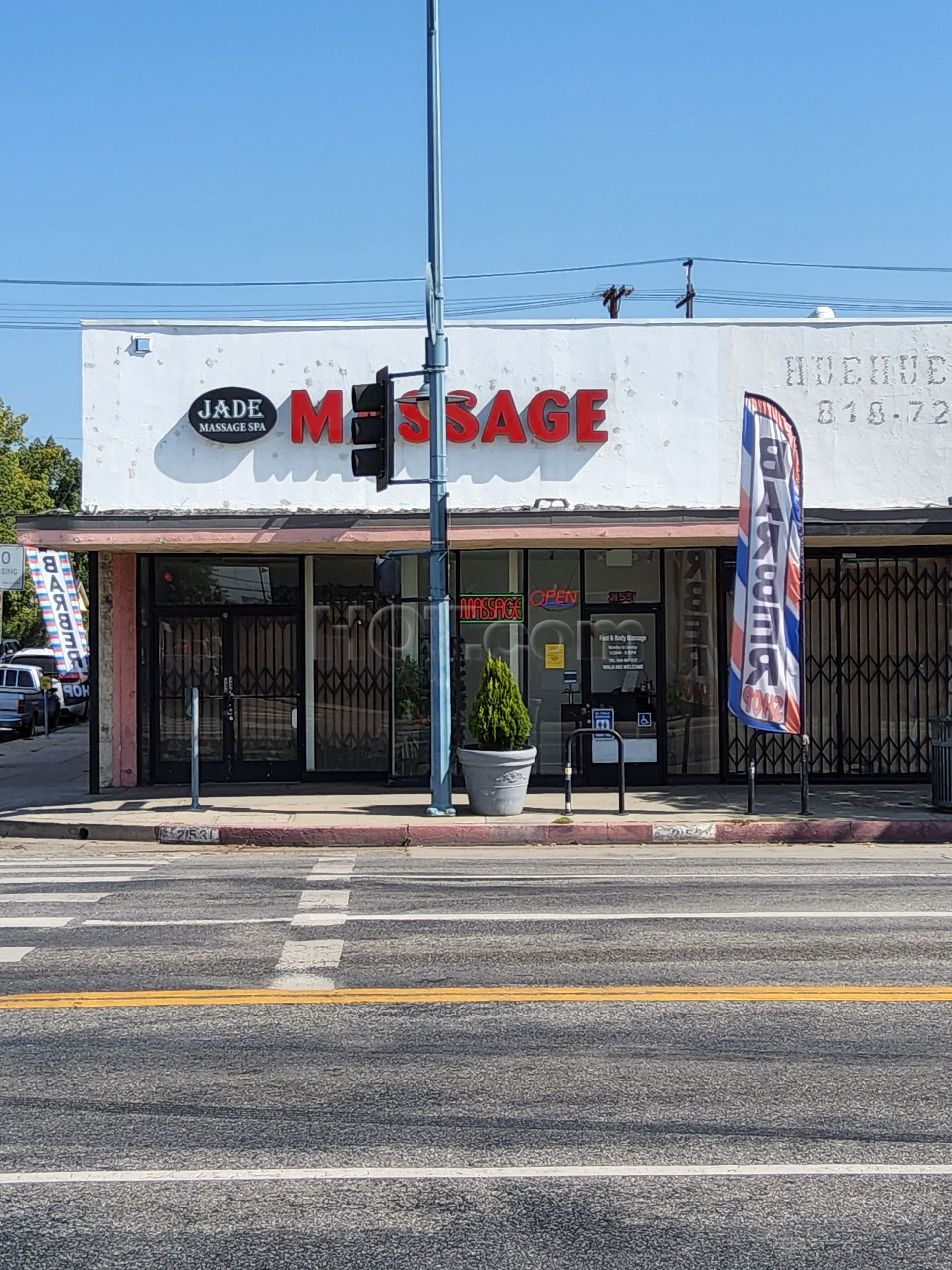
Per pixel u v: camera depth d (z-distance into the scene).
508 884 12.06
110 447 18.30
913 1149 5.52
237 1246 4.68
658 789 18.44
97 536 16.98
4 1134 5.77
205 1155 5.50
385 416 15.20
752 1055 6.80
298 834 15.13
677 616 18.77
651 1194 5.09
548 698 18.77
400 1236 4.75
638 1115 5.94
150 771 18.92
